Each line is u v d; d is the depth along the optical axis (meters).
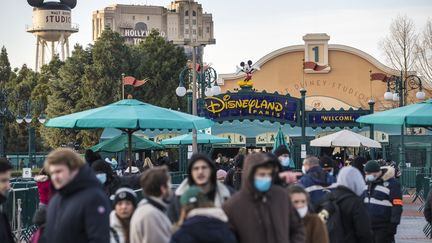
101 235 11.13
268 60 91.31
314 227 13.09
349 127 55.41
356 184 15.05
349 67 90.69
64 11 179.12
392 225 19.16
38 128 108.19
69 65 98.75
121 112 23.17
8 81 143.62
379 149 63.22
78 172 11.37
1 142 60.81
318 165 17.05
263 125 59.97
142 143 38.06
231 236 10.90
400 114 27.92
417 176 44.50
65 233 11.21
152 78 98.31
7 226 12.91
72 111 97.31
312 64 86.19
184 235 10.70
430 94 90.75
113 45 97.31
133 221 12.08
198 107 52.91
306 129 61.19
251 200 11.69
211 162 12.93
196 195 11.03
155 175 12.26
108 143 37.88
